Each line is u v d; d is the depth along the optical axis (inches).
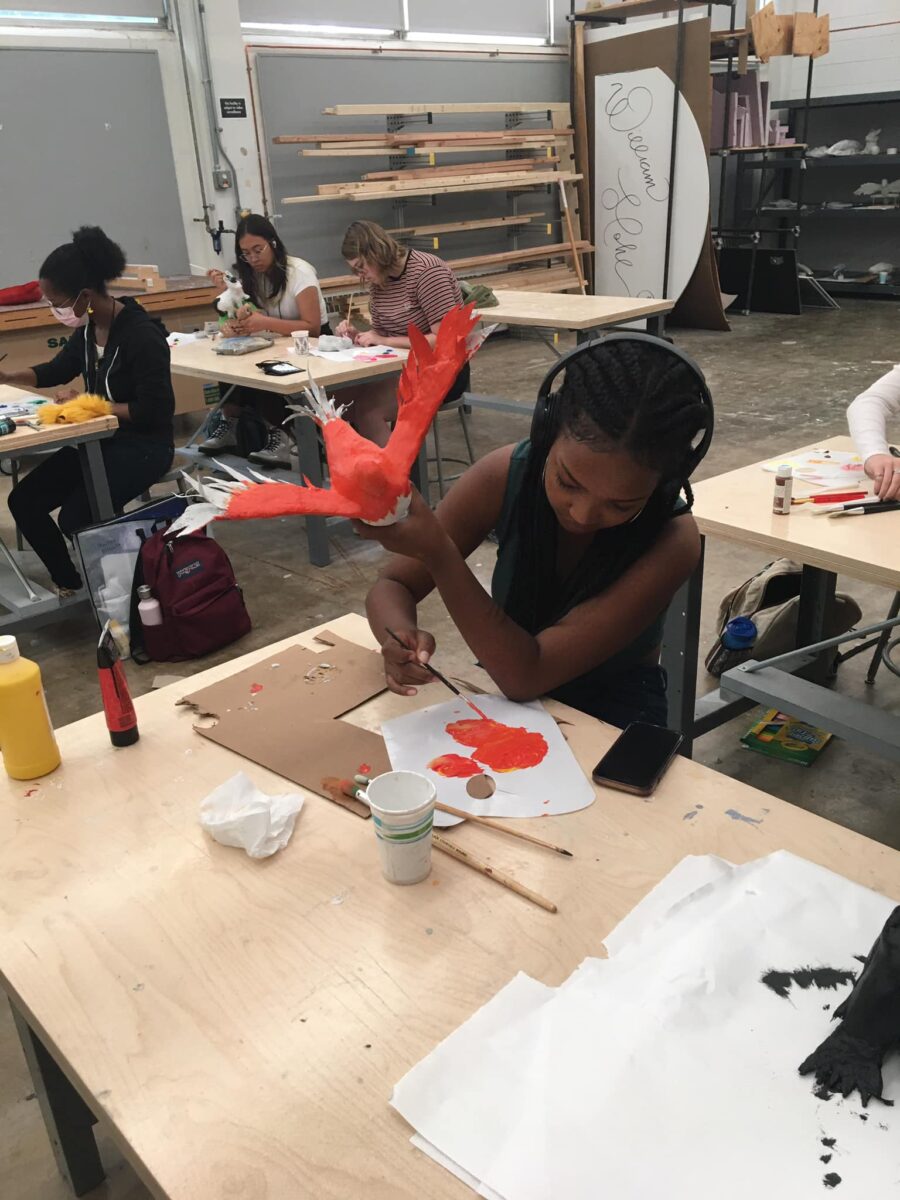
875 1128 25.2
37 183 211.6
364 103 263.9
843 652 106.8
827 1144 24.8
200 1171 25.3
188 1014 30.4
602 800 40.1
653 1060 27.2
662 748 42.8
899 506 69.9
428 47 276.7
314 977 31.5
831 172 364.5
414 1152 25.4
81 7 208.4
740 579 129.0
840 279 358.3
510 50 296.2
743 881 34.2
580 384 39.3
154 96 223.3
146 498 159.5
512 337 309.4
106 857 37.9
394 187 247.9
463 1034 28.6
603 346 39.8
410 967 31.8
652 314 159.5
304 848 38.0
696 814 38.9
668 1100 26.0
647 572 47.1
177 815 40.4
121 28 215.3
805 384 229.8
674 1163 24.4
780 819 38.4
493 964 31.7
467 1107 26.3
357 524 41.0
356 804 40.5
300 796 40.9
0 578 130.7
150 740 46.3
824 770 88.5
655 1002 29.0
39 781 43.2
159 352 122.6
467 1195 24.2
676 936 31.9
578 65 297.9
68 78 209.8
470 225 278.2
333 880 36.1
